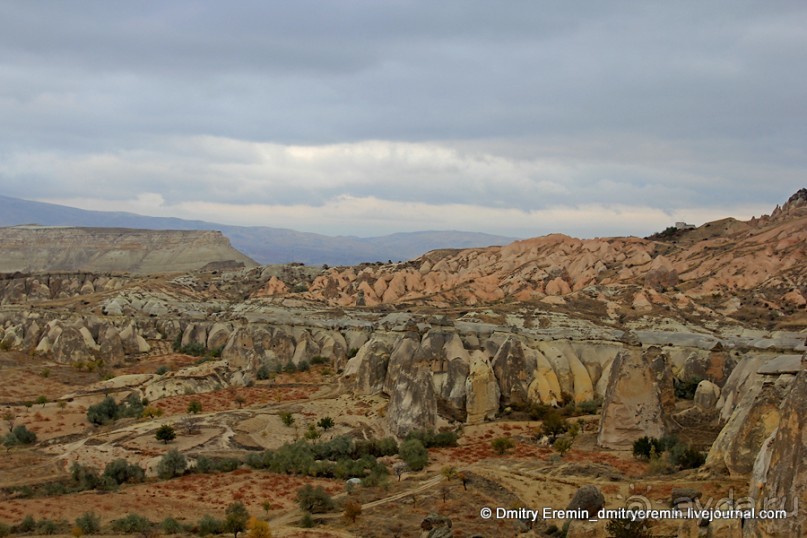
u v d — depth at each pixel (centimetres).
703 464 5738
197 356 13450
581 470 5897
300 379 11581
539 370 9662
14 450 7700
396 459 7175
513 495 5669
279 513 5788
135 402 9638
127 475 6688
